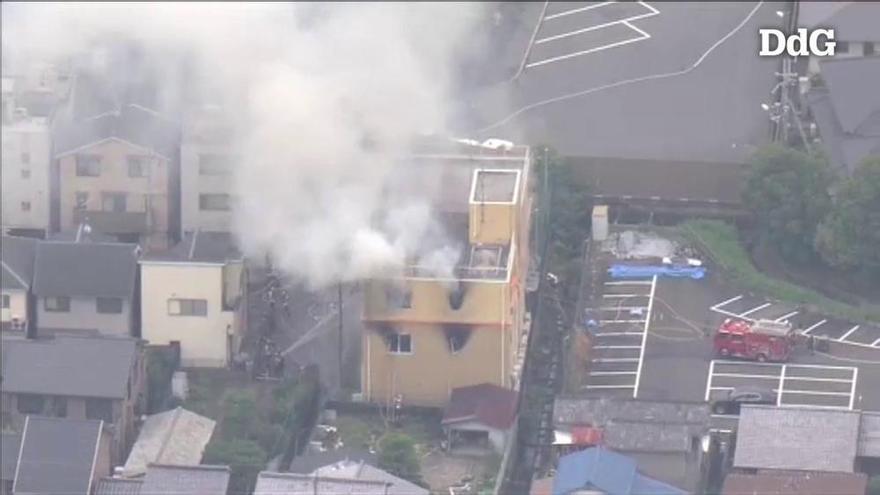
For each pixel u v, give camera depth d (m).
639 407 113.44
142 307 121.81
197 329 121.75
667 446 110.75
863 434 111.56
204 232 126.50
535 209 129.12
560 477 108.25
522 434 117.06
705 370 119.19
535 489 109.25
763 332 119.69
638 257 128.25
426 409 117.88
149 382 119.25
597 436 111.56
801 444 111.06
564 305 125.81
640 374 119.06
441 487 112.31
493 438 115.12
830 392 117.19
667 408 113.31
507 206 119.56
